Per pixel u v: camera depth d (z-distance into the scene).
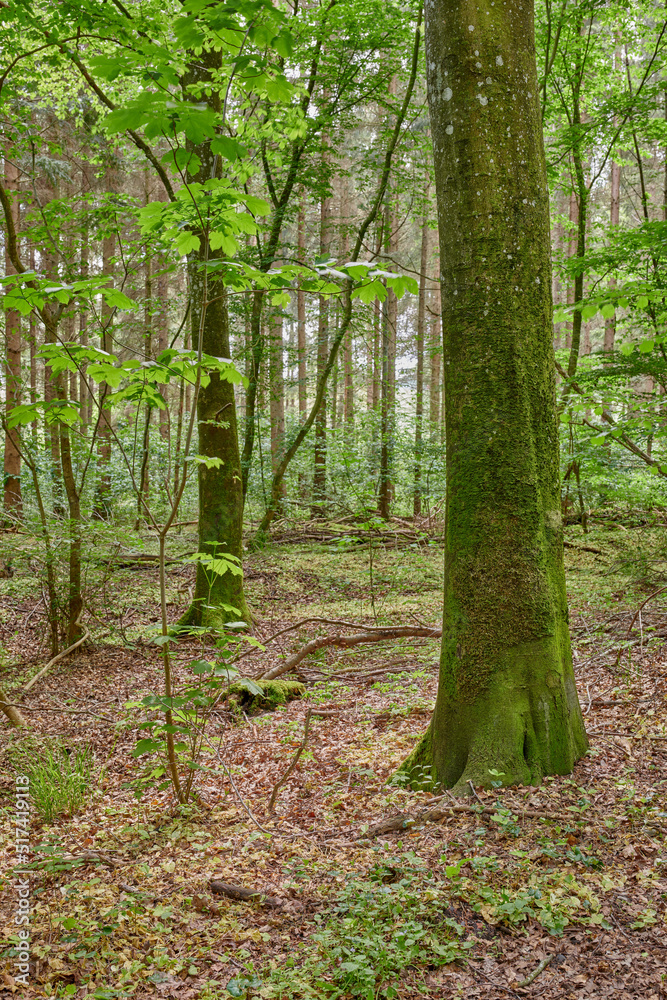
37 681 6.81
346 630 8.25
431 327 20.00
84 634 7.62
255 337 13.34
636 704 4.67
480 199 3.69
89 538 7.45
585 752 3.94
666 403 6.26
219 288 7.97
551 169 12.47
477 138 3.67
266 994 2.39
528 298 3.77
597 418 9.54
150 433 14.95
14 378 6.98
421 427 14.89
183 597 9.64
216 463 3.62
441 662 3.98
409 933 2.56
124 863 3.42
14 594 8.72
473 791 3.57
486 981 2.42
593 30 14.18
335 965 2.52
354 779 4.29
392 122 14.62
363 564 11.77
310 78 12.15
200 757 5.00
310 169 12.73
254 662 7.26
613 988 2.33
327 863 3.25
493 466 3.74
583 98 12.86
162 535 3.68
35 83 7.34
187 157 2.67
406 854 3.15
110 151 9.91
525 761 3.67
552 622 3.81
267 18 2.67
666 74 12.04
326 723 5.54
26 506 8.32
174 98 2.52
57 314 5.99
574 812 3.33
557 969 2.44
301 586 10.70
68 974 2.57
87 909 2.96
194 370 3.75
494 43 3.64
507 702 3.70
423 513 14.84
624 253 8.69
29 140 7.07
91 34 5.02
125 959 2.64
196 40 2.79
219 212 3.17
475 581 3.78
